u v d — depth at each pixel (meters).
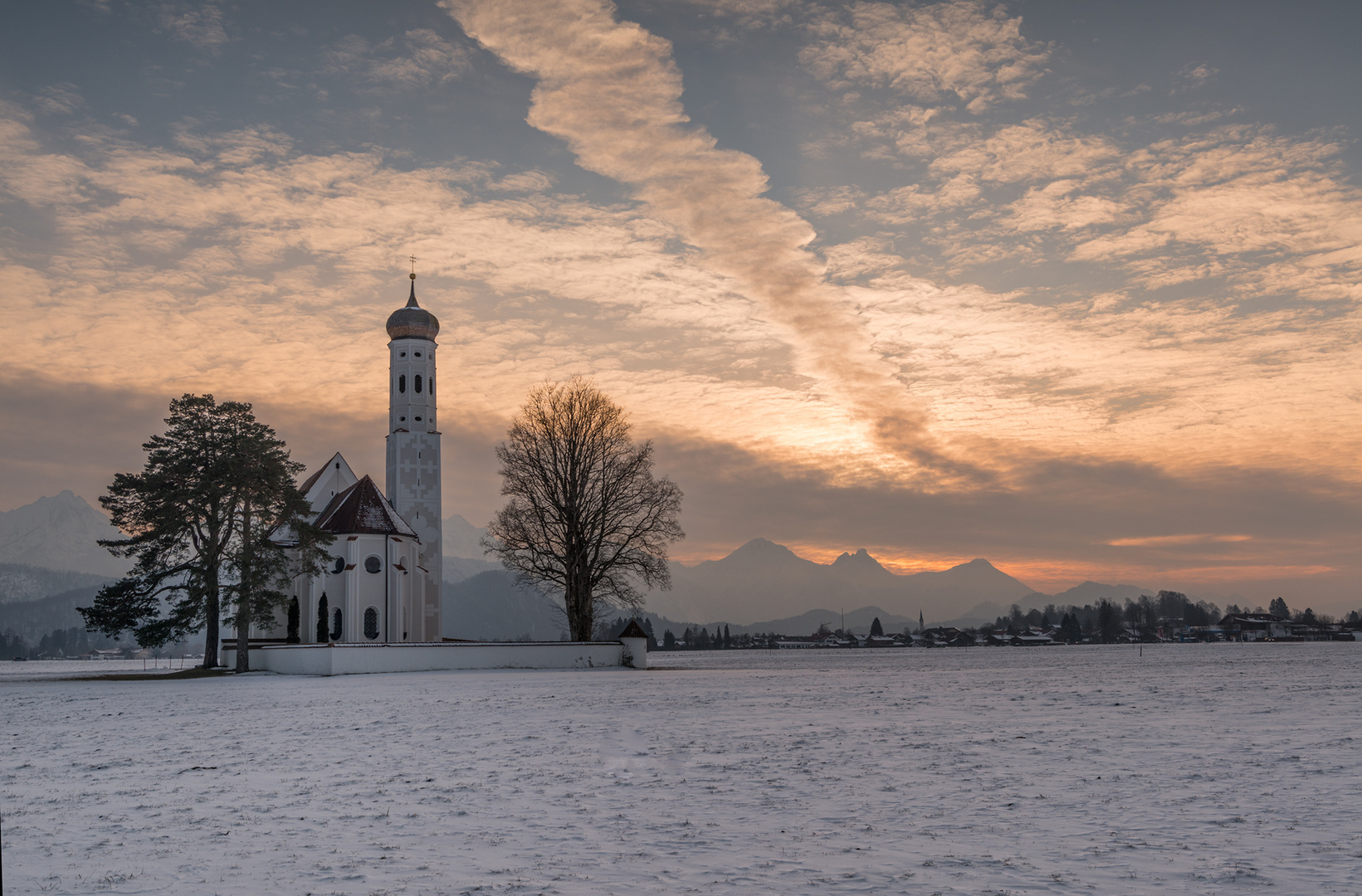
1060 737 24.23
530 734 25.58
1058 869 11.64
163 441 67.62
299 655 64.75
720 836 13.54
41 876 11.77
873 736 24.73
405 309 99.25
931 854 12.45
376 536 83.62
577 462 69.31
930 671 70.94
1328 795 15.93
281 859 12.49
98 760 22.06
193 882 11.45
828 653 185.75
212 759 21.83
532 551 69.25
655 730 26.38
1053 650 181.88
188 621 65.50
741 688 46.19
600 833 13.82
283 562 67.75
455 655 65.25
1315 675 59.59
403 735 25.81
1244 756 20.44
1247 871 11.41
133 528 68.12
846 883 11.12
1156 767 19.02
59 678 70.06
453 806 15.84
